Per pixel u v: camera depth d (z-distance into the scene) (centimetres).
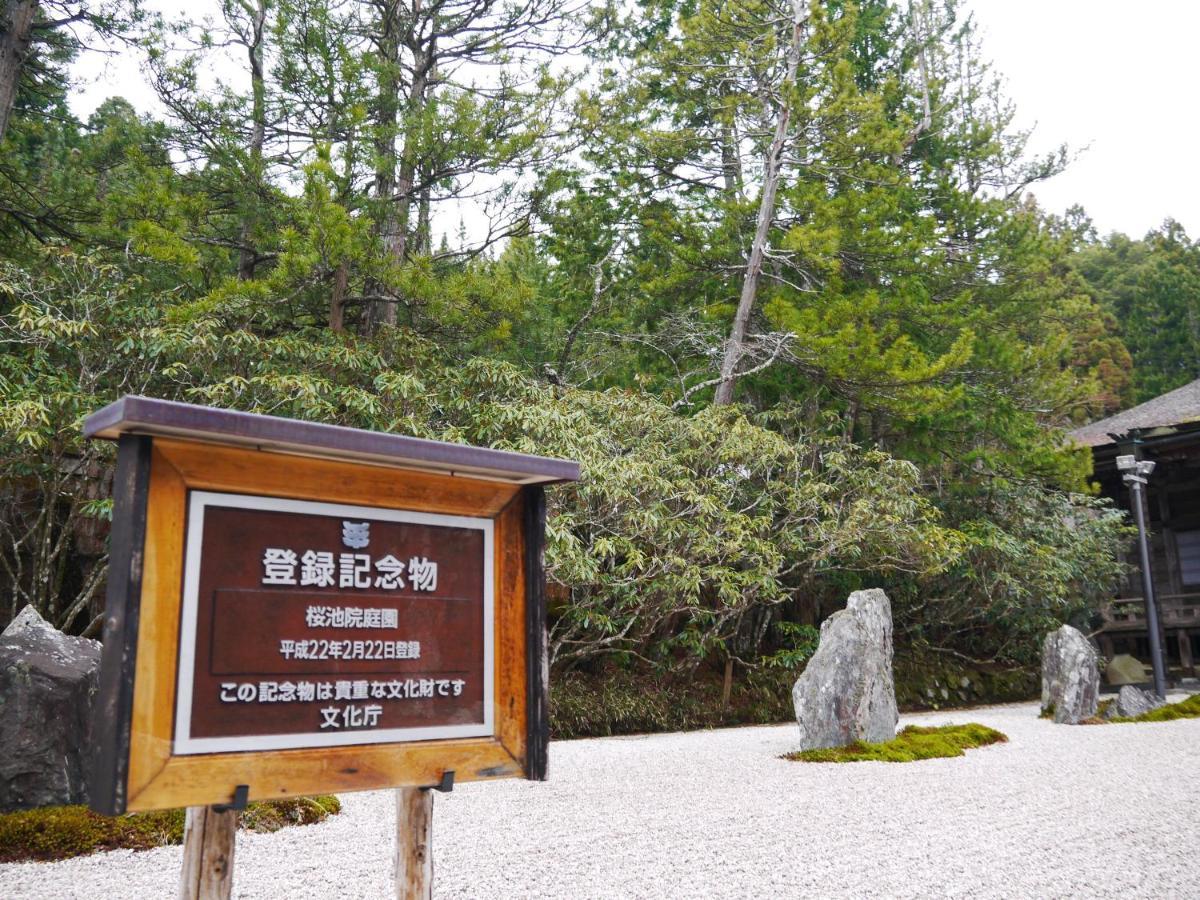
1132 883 414
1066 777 695
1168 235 4022
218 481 233
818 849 473
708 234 1484
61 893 392
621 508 1042
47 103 1452
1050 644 1195
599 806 589
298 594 242
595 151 1375
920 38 2280
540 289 1597
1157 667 1320
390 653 254
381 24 1224
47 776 510
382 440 242
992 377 1570
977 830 517
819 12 1356
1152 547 2102
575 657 1130
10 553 975
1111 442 1988
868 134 1391
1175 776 697
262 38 1140
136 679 214
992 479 1583
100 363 928
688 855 461
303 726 237
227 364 970
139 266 1100
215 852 253
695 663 1218
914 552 1282
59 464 895
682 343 1503
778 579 1323
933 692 1480
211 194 1124
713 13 1403
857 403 1465
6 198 1231
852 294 1498
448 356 1120
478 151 1067
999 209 1733
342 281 1073
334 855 462
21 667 516
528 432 997
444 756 259
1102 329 3297
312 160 1007
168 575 222
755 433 1168
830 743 847
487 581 276
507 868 438
